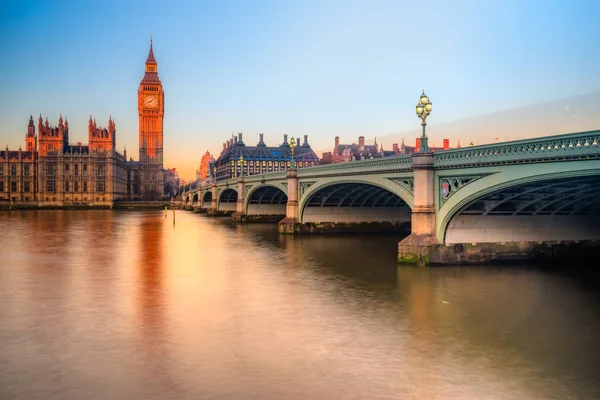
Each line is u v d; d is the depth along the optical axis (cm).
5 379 1911
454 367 2041
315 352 2209
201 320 2706
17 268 4303
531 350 2241
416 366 2050
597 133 2800
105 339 2381
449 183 3931
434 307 2958
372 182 5138
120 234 7781
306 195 7044
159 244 6281
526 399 1758
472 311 2870
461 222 4047
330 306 2997
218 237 7225
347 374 1969
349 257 4978
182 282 3725
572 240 4256
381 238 6806
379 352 2211
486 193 3562
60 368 2019
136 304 3044
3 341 2348
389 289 3419
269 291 3406
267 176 8788
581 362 2097
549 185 3416
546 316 2767
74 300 3134
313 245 6041
